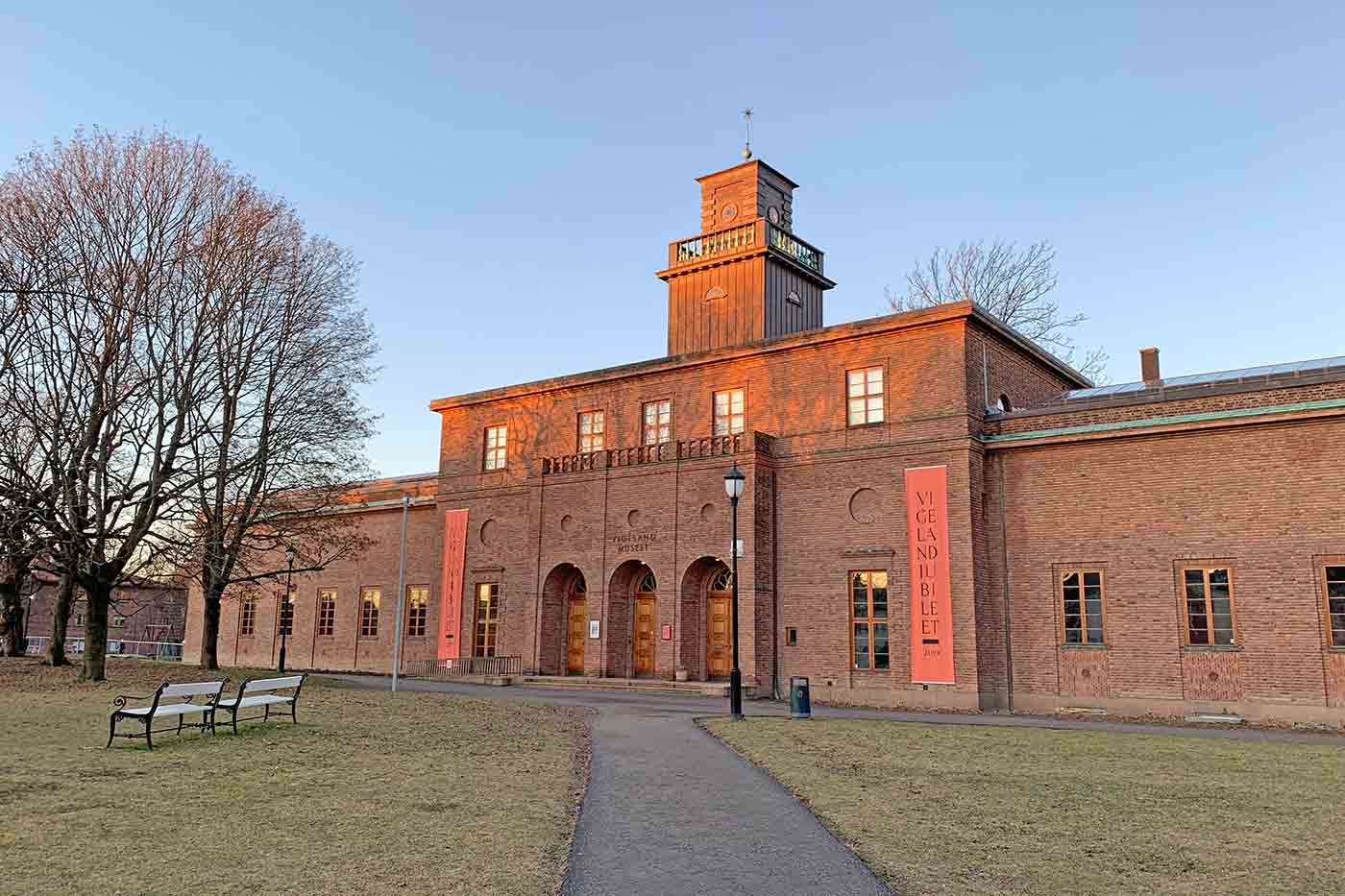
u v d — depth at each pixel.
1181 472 26.38
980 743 17.70
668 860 9.27
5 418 28.39
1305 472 24.67
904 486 29.62
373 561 44.62
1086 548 27.48
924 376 29.89
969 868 9.01
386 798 11.78
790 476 32.00
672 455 33.53
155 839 9.52
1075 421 28.14
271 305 33.75
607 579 34.34
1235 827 10.70
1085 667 27.00
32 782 12.18
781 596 31.45
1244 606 25.02
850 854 9.52
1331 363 28.33
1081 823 10.86
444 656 39.72
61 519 28.64
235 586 42.06
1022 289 51.94
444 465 41.78
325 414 34.84
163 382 29.50
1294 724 23.62
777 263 38.16
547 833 10.17
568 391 38.25
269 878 8.34
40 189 28.22
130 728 17.69
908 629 28.89
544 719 21.02
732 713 22.02
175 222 29.92
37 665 35.31
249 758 14.53
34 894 7.75
